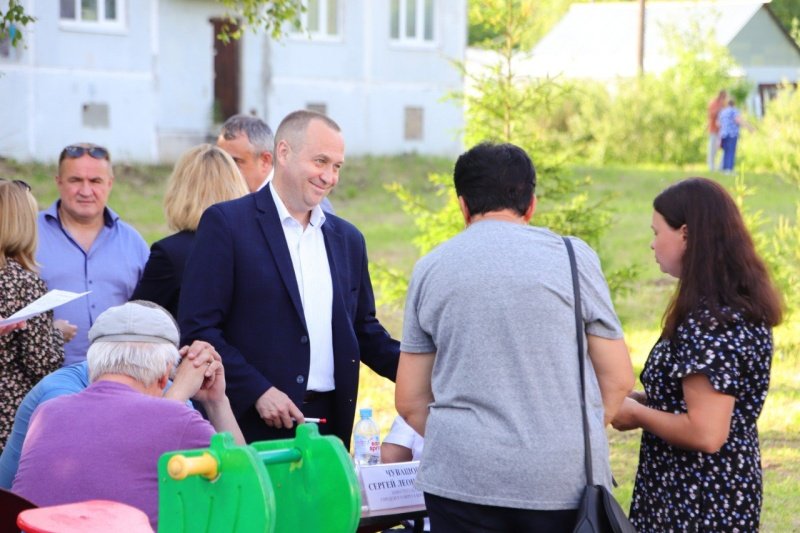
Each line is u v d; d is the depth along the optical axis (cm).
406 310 345
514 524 317
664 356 366
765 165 2489
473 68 1024
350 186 2281
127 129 2327
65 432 336
